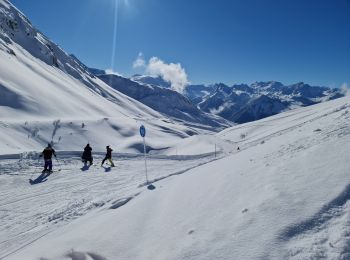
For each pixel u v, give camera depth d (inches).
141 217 296.0
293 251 164.1
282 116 3619.6
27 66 5300.2
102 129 3366.1
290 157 322.7
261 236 185.3
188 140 2534.5
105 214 363.6
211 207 259.9
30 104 3319.4
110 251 239.0
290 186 237.5
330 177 226.8
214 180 348.5
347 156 255.0
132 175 761.0
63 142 2662.4
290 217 193.0
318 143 345.1
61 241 282.0
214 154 1199.6
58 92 4537.4
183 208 284.2
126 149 3019.2
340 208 185.6
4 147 1758.1
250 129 3321.9
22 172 796.6
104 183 669.9
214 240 201.0
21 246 334.3
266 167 318.7
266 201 224.7
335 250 154.6
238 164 407.5
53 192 605.0
